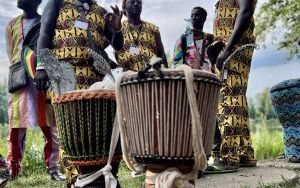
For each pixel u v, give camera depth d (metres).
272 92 6.41
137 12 5.61
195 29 5.08
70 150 3.21
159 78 2.62
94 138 3.15
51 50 3.81
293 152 6.30
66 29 3.96
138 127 2.73
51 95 3.90
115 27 4.14
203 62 5.00
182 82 2.61
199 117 2.59
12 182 5.61
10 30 5.87
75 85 3.59
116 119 3.05
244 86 5.15
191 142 2.63
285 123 6.37
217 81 2.78
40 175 6.34
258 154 8.11
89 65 3.95
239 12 4.94
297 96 6.09
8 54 5.90
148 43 5.68
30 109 5.58
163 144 2.64
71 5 4.02
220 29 5.20
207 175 4.92
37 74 3.88
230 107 5.09
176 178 2.58
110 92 3.16
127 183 4.97
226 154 5.07
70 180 3.49
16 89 5.59
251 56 5.25
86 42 3.95
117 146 3.24
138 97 2.71
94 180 3.16
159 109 2.64
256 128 12.11
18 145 5.84
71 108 3.15
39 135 7.77
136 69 5.53
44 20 3.94
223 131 5.10
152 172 2.69
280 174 4.83
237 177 4.74
